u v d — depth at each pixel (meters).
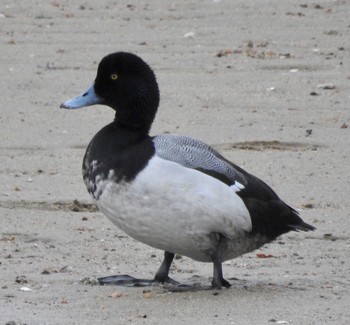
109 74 11.72
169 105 19.36
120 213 10.95
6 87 20.47
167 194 10.73
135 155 10.90
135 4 27.86
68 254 12.63
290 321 10.10
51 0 28.27
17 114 18.91
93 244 13.05
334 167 16.14
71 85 20.62
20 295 10.93
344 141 17.41
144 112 11.60
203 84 20.64
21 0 28.14
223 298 10.87
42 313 10.30
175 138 11.16
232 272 12.00
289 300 10.80
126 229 11.08
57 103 19.53
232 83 20.72
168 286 11.27
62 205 14.59
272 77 21.14
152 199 10.75
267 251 12.86
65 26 25.64
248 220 11.03
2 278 11.59
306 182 15.52
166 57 22.67
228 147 17.11
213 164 11.06
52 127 18.27
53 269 12.02
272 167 16.14
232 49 23.33
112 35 24.77
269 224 11.27
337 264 12.35
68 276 11.77
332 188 15.27
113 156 10.95
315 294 11.05
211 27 25.36
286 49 23.27
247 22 25.72
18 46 23.70
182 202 10.75
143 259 12.58
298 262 12.43
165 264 11.54
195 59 22.50
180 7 27.36
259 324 9.99
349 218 14.08
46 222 13.84
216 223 10.88
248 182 11.20
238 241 11.16
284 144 17.30
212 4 27.47
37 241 13.14
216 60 22.44
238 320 10.12
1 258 12.39
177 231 10.88
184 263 12.49
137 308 10.52
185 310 10.45
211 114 18.86
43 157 16.70
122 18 26.44
